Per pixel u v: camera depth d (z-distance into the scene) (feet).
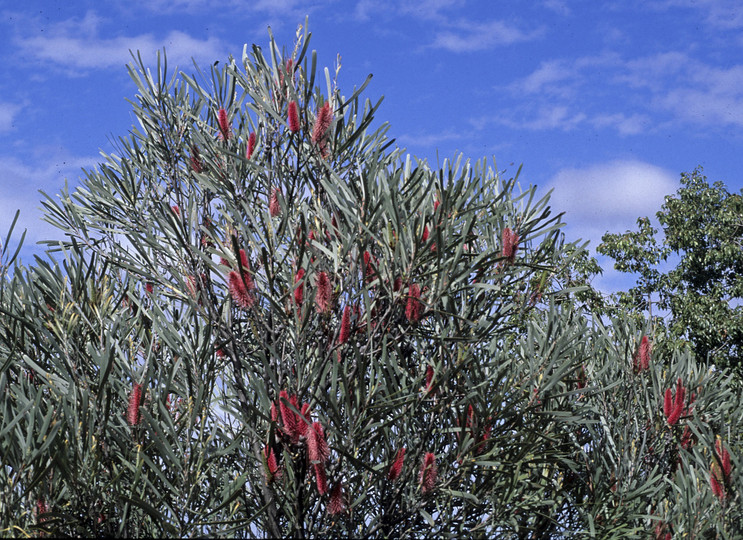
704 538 12.76
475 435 11.22
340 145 12.75
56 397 10.57
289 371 11.66
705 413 15.83
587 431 15.83
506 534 12.34
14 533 9.26
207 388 11.25
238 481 10.39
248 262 11.47
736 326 41.37
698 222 46.80
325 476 9.78
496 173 12.84
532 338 12.36
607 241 47.39
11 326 11.62
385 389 10.77
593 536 12.39
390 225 10.84
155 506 10.67
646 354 15.26
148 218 13.91
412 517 11.43
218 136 13.91
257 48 13.00
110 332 11.13
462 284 11.68
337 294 11.08
